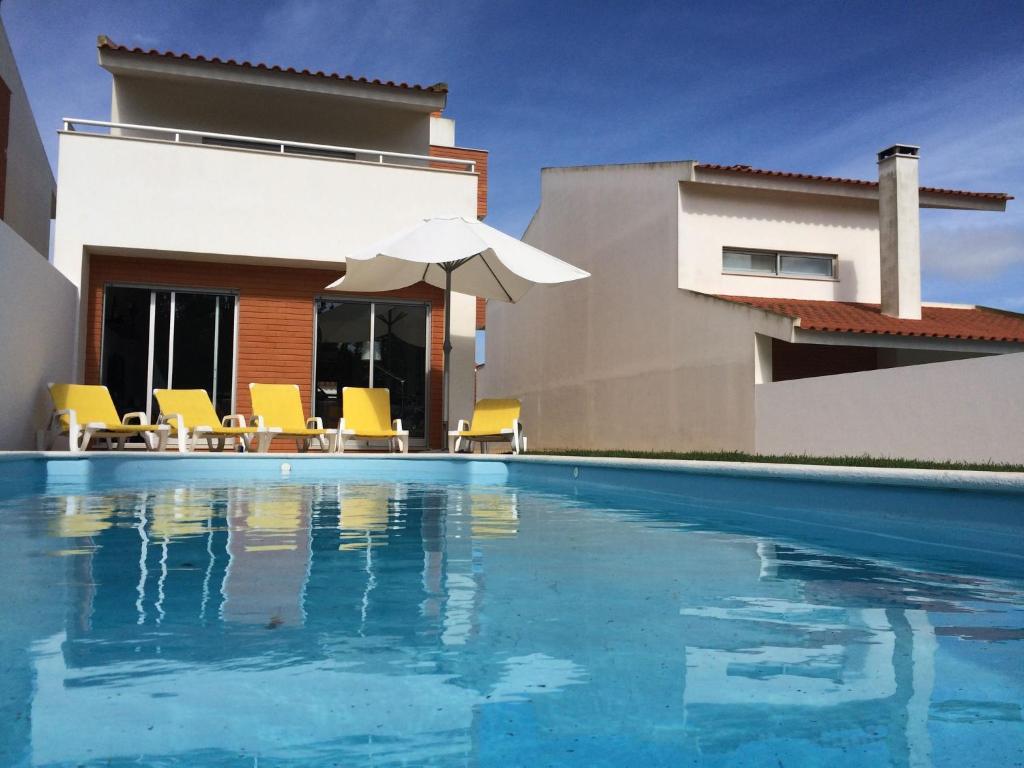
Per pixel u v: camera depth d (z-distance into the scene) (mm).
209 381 11461
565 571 3006
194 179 11023
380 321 12164
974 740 1407
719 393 11938
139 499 5730
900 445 9016
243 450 10344
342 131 13484
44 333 9164
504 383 21375
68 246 10562
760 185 13359
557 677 1735
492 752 1337
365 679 1711
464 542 3740
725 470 5473
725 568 3102
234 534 3902
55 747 1348
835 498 4570
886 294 12773
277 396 10648
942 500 3867
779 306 12602
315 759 1310
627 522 4586
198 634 2051
